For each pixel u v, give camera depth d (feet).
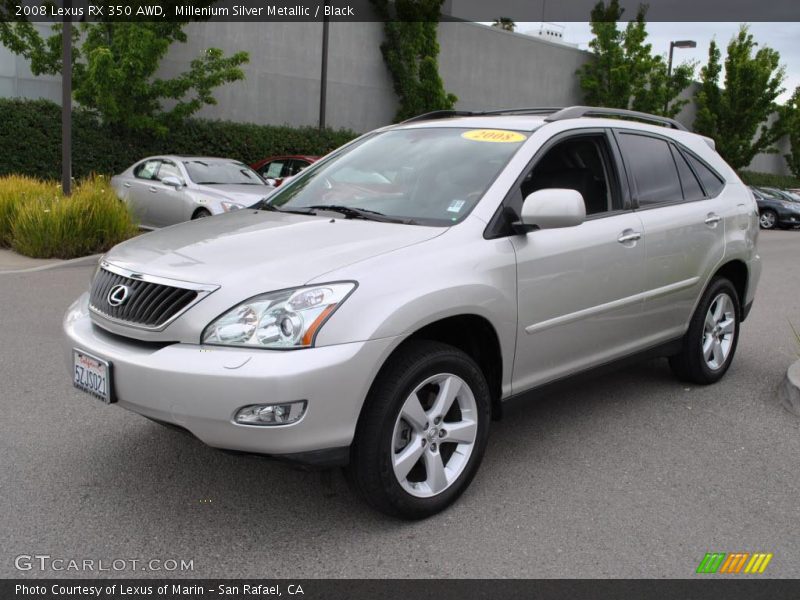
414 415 10.42
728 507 11.55
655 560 9.99
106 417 14.51
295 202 13.96
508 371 12.02
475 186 12.37
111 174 55.67
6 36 50.57
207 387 9.28
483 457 12.77
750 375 18.62
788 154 138.51
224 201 37.06
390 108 77.97
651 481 12.41
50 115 53.06
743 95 104.42
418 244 10.90
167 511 11.01
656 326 15.35
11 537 10.17
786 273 40.06
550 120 13.79
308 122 71.87
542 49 92.38
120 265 11.11
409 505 10.50
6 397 15.37
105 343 10.54
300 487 11.85
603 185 14.24
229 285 9.80
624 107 93.30
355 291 9.77
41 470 12.17
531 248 12.08
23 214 33.24
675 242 15.26
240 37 66.18
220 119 64.49
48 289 26.48
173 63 62.13
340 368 9.41
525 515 11.14
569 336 13.01
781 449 13.89
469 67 85.15
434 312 10.37
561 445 13.88
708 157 17.56
